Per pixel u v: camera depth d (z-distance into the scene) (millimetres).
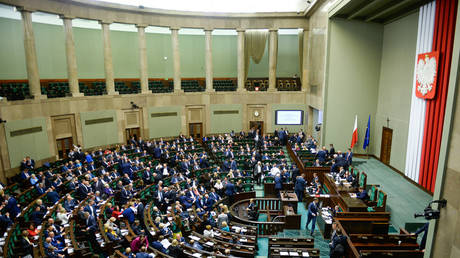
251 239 10297
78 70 24266
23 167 16016
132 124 23484
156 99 24234
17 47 20359
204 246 9531
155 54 28484
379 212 10945
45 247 8664
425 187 12594
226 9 25141
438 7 11562
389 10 14320
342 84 18312
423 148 12625
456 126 6617
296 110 26250
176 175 16047
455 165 6648
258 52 26203
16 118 16312
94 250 9586
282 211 14000
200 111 26203
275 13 24656
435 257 7277
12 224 10125
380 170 15797
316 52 21469
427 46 12289
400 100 15203
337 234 9305
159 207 13281
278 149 21922
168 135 25078
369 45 17750
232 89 27219
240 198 15422
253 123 27109
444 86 11125
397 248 9016
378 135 17734
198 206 13242
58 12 18531
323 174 16609
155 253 8773
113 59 26312
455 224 6621
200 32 29859
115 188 14758
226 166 18531
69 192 13477
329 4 18312
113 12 21438
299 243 9625
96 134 21250
